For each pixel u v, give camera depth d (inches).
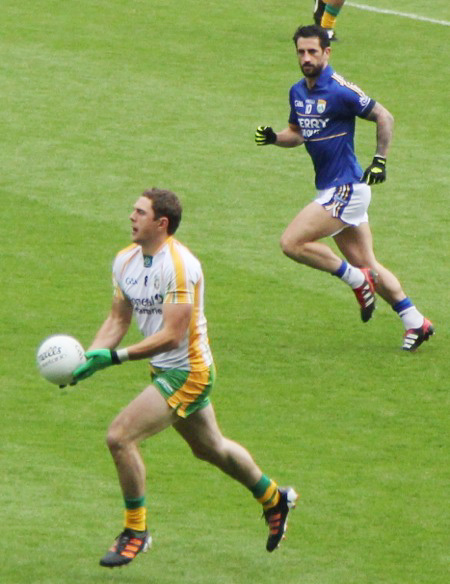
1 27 3312.0
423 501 1330.0
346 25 3449.8
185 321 1152.8
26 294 1915.6
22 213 2263.8
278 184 2442.2
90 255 2086.6
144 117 2768.2
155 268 1160.2
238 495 1341.0
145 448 1450.5
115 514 1285.7
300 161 2564.0
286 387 1621.6
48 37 3253.0
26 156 2541.8
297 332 1812.3
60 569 1172.5
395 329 1839.3
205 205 2327.8
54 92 2896.2
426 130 2736.2
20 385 1600.6
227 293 1950.1
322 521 1283.2
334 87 1667.1
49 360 1162.0
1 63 3061.0
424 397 1596.9
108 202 2330.2
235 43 3253.0
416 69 3115.2
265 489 1200.8
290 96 1708.9
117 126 2714.1
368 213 2313.0
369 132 2726.4
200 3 3587.6
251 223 2253.9
